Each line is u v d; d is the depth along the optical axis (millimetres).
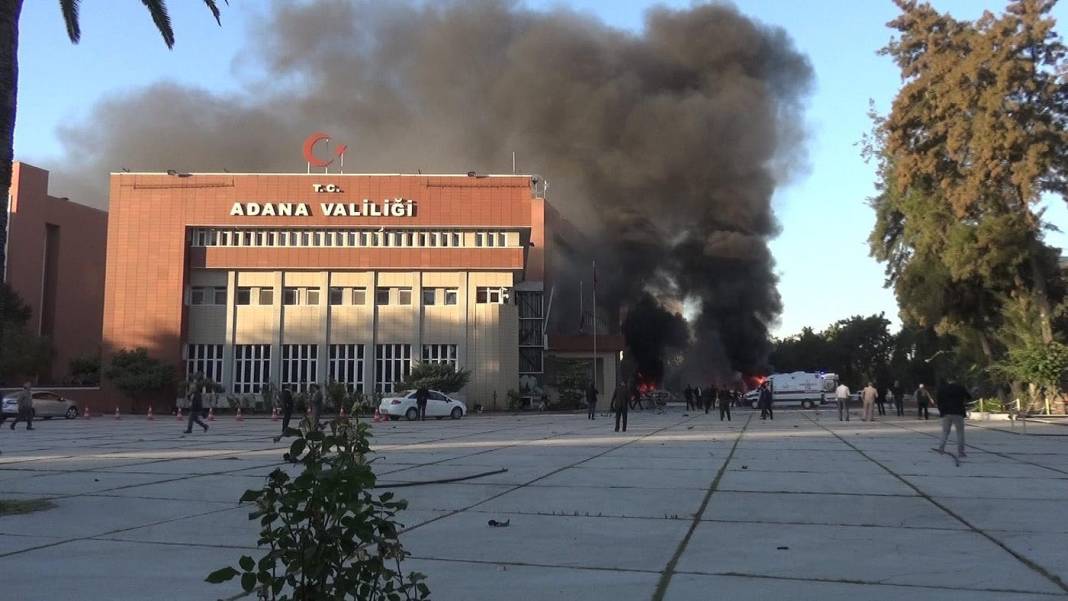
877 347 96562
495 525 7715
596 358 57406
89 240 64500
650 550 6590
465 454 15781
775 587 5367
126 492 10039
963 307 36156
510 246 47875
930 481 11188
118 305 46562
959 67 30391
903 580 5559
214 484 10836
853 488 10461
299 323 47438
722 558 6281
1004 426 25703
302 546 3176
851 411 45031
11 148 8836
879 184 40125
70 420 36250
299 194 47438
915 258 36688
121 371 44281
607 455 15438
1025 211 31250
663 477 11695
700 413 43281
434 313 47906
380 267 47500
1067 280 35219
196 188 47406
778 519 8102
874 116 39594
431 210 47438
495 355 47500
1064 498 9547
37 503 8945
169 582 5477
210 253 47406
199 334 47312
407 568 5926
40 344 48969
